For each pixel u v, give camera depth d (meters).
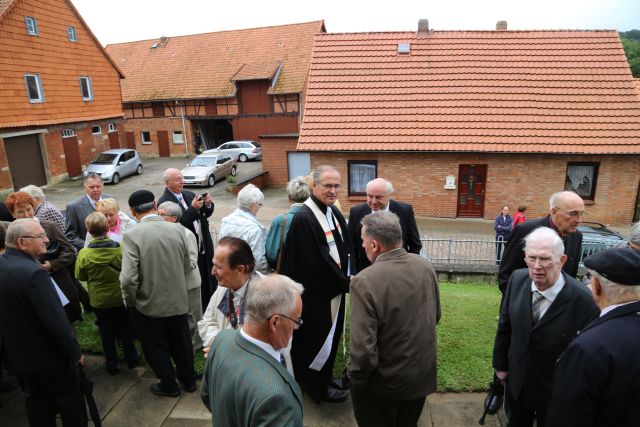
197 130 31.31
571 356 1.92
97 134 24.14
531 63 16.67
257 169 24.83
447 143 15.28
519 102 15.84
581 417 1.86
